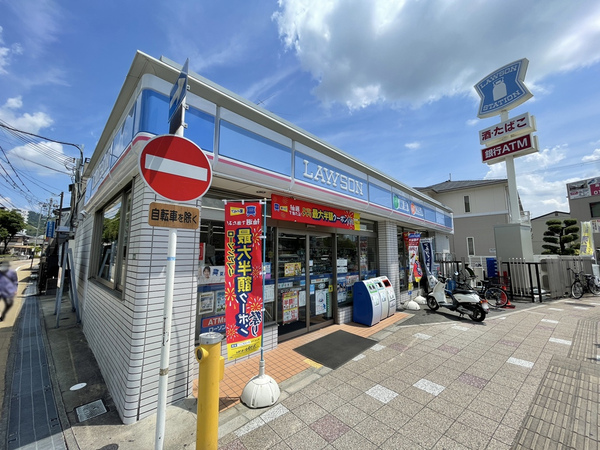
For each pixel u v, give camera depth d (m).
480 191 19.31
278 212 4.46
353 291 6.41
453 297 6.84
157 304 2.86
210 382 2.24
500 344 4.84
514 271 9.59
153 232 2.87
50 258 12.81
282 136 4.17
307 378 3.61
